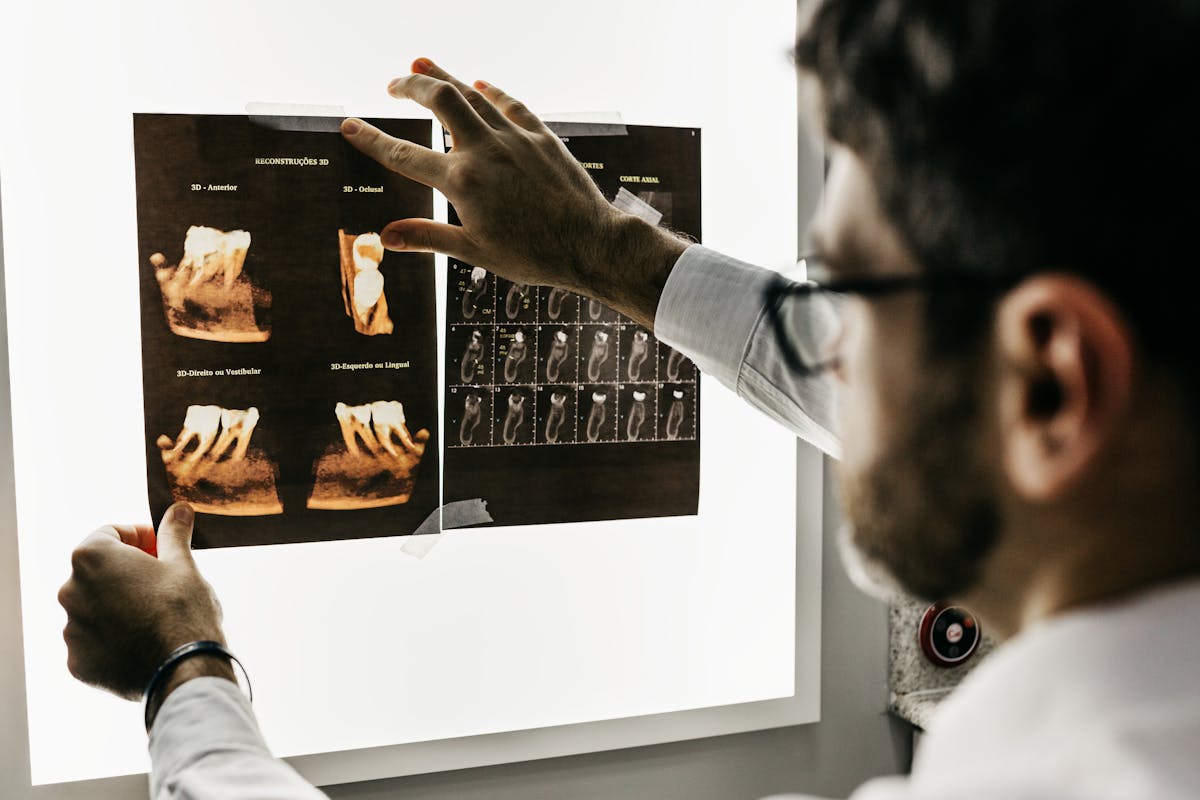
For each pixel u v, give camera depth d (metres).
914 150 0.32
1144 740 0.28
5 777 0.83
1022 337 0.30
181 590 0.74
